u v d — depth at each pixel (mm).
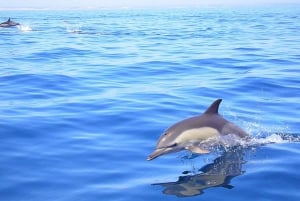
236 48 25109
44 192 6176
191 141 7613
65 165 7207
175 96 12289
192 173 6812
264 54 22125
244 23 58094
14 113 10273
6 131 8867
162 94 12547
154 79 15086
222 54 22062
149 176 6730
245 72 16516
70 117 10023
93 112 10492
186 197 5922
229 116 10297
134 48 25531
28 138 8547
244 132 8367
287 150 7891
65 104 11281
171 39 32312
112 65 18172
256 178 6562
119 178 6672
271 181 6457
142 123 9625
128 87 13633
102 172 6918
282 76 15461
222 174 6742
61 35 36281
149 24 56750
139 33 38875
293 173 6758
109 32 40188
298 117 10258
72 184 6453
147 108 10883
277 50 24016
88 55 21891
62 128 9203
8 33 37938
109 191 6176
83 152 7828
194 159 7461
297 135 8844
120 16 101125
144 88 13469
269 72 16438
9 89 13062
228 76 15578
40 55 21516
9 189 6270
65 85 13805
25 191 6211
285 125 9578
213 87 13555
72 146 8141
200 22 62594
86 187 6336
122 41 30562
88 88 13422
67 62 19109
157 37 34219
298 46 26156
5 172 6887
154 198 5918
